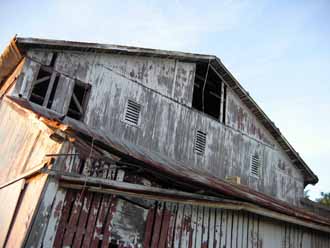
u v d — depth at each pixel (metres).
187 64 12.78
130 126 10.47
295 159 15.62
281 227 9.59
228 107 13.70
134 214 6.70
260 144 14.52
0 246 5.63
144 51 11.23
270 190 14.12
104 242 6.09
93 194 6.20
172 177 6.69
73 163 5.86
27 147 6.93
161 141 11.09
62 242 5.55
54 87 9.58
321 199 29.91
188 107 12.31
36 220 5.31
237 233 8.47
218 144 12.80
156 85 11.59
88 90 9.94
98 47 10.09
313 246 10.20
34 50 9.08
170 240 7.12
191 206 7.77
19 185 6.18
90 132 7.30
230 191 7.30
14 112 8.66
